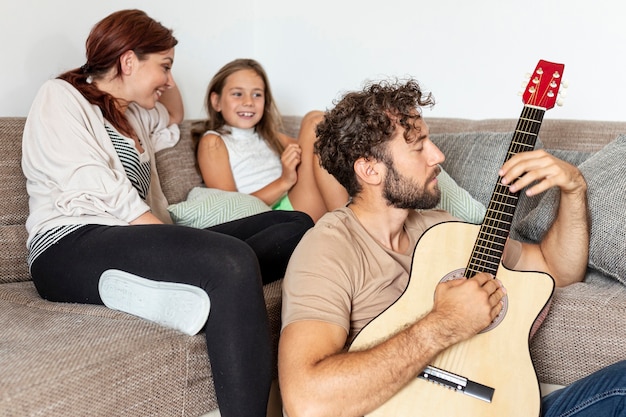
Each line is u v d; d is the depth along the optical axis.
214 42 3.24
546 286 1.43
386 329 1.39
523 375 1.35
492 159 2.34
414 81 1.58
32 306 1.77
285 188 2.58
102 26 2.03
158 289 1.60
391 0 3.06
